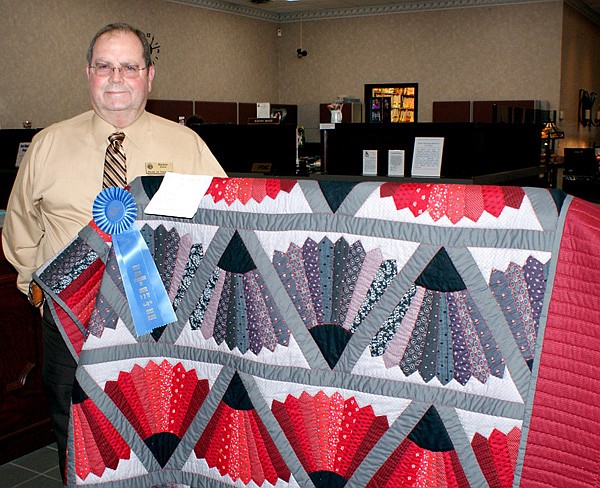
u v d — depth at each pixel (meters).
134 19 9.70
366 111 12.05
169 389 1.80
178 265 1.75
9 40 8.09
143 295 1.73
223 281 1.70
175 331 1.77
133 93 2.05
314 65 12.44
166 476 1.82
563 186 9.28
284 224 1.62
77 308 1.76
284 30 12.63
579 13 11.72
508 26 10.84
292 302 1.62
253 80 12.10
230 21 11.47
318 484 1.62
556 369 1.35
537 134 5.16
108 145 2.07
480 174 4.19
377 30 11.81
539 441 1.37
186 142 2.25
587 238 1.33
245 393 1.68
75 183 2.05
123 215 1.73
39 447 3.02
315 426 1.60
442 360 1.47
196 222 1.72
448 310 1.46
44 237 2.13
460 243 1.45
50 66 8.58
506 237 1.41
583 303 1.33
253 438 1.68
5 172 4.73
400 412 1.51
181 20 10.49
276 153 5.59
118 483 1.79
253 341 1.66
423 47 11.48
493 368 1.42
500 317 1.42
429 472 1.49
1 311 2.83
